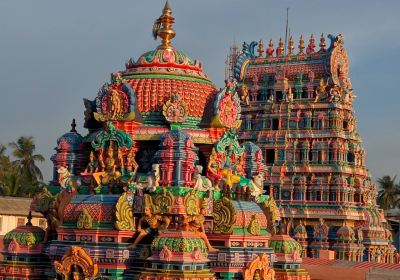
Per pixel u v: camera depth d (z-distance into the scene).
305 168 93.00
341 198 91.00
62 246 33.16
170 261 29.56
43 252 35.19
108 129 35.19
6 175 109.44
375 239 93.12
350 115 95.31
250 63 101.62
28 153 114.94
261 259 33.06
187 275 29.41
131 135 35.22
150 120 35.88
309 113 94.31
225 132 36.50
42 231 36.03
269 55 100.81
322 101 94.56
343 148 93.19
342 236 88.00
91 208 32.75
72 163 37.69
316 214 91.06
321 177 92.44
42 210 35.91
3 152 114.31
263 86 99.56
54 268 32.69
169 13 39.25
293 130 95.06
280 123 95.88
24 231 35.59
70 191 34.38
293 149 94.19
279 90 97.94
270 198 37.44
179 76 37.56
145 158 35.47
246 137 98.00
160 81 36.91
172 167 32.75
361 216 92.38
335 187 91.25
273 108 96.56
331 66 95.00
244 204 34.69
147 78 37.25
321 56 96.69
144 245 31.84
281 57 99.50
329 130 93.31
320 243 88.81
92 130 38.44
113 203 32.53
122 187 33.91
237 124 37.44
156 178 32.56
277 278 36.78
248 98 99.94
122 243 31.77
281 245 37.09
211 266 32.62
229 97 36.72
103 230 32.09
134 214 32.56
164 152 32.81
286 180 93.38
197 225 32.16
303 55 98.12
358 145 95.69
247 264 32.75
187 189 32.25
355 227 91.69
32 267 34.91
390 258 96.62
